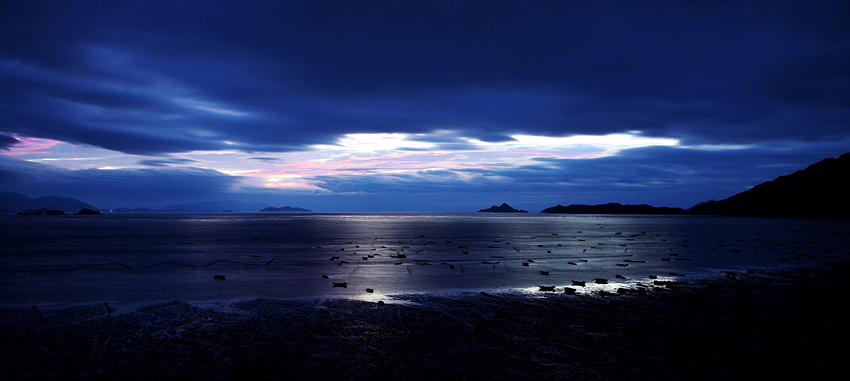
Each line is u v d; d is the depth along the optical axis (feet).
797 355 30.68
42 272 64.64
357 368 27.61
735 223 352.69
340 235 164.55
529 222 369.50
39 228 217.77
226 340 32.65
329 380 25.79
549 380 26.04
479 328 35.24
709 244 128.47
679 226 284.20
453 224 308.81
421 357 29.63
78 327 35.35
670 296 49.55
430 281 58.75
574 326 37.09
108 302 44.27
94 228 218.59
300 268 70.54
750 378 26.76
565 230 220.02
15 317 37.99
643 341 33.30
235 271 66.74
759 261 84.79
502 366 28.17
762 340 33.76
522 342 32.89
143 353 29.78
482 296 48.93
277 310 41.50
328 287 53.72
